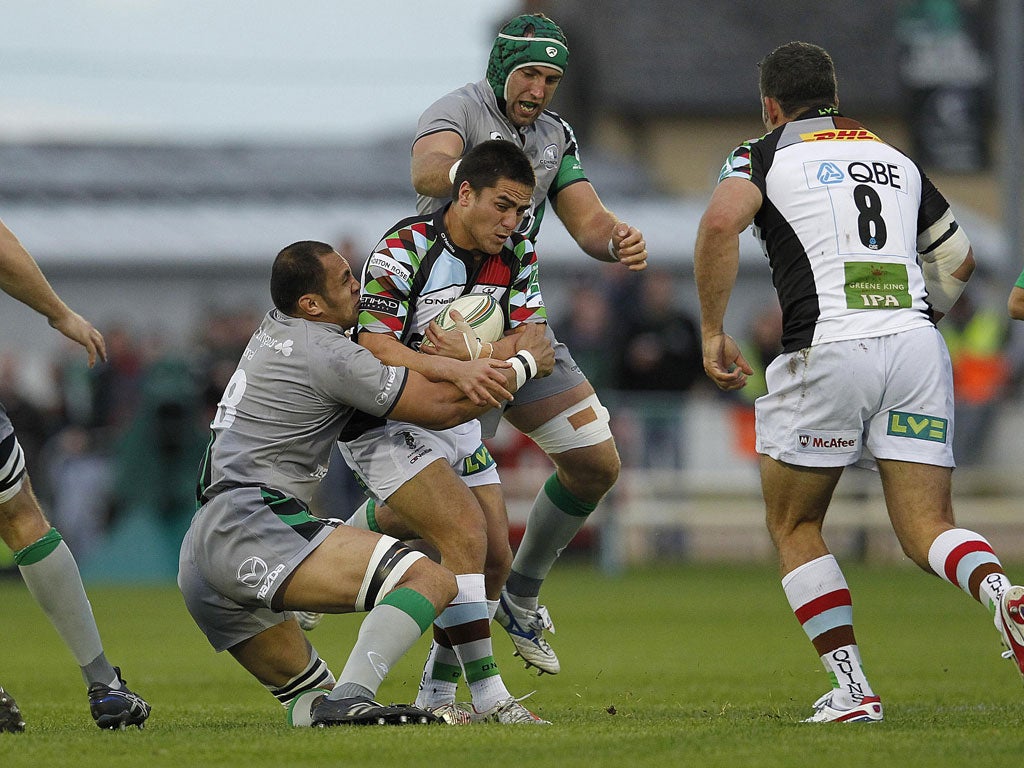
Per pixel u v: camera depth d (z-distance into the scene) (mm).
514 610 24797
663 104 114125
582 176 24422
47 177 103000
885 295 19891
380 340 20562
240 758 16266
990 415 64625
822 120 20750
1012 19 74562
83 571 60656
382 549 19453
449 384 20047
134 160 108062
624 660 32812
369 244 92125
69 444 61312
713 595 51625
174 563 61219
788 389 20016
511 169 20422
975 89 83438
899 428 19844
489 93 23266
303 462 20172
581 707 23969
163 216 95438
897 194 20359
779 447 20141
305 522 19734
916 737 17688
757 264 89312
